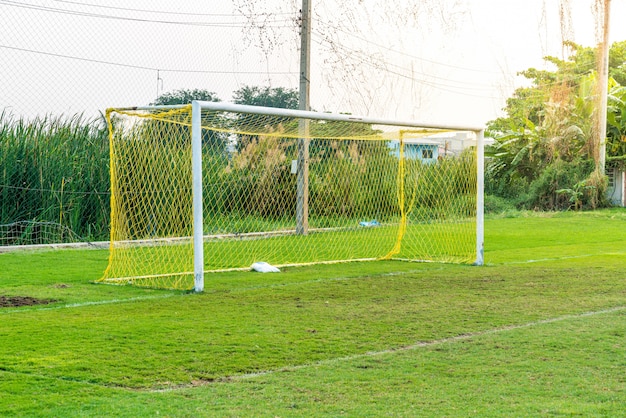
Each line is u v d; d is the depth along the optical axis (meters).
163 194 13.18
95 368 5.40
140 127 12.30
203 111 10.08
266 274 10.86
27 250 13.48
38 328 6.77
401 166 14.03
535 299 8.52
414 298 8.59
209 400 4.66
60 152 14.87
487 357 5.75
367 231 17.48
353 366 5.49
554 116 28.16
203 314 7.53
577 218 22.92
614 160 28.56
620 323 7.07
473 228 18.36
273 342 6.25
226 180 16.33
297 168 16.77
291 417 4.33
